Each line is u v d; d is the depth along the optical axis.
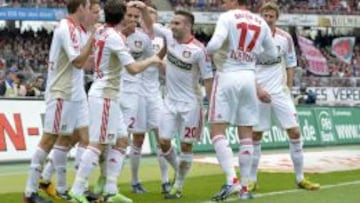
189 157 20.92
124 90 22.00
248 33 18.91
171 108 20.91
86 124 19.03
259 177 27.08
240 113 19.36
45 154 18.50
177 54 20.48
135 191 22.70
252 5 82.31
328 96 72.62
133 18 21.28
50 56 18.39
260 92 19.81
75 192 18.22
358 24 90.94
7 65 72.88
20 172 29.44
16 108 33.19
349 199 20.27
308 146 45.22
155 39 22.84
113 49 17.97
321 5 90.31
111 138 18.42
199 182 25.61
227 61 19.08
